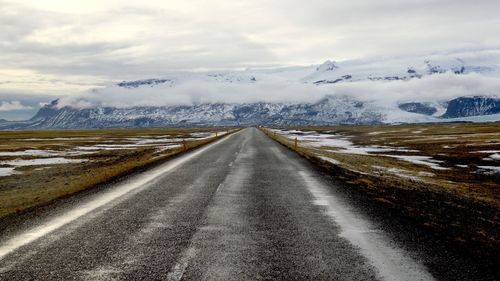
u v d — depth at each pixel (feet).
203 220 32.78
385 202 41.63
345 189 50.42
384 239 27.48
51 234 28.09
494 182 80.94
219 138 224.53
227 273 20.85
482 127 442.50
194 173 65.92
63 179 65.05
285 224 31.65
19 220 32.42
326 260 23.03
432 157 138.62
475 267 22.06
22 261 22.50
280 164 81.87
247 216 34.42
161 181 56.29
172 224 31.35
